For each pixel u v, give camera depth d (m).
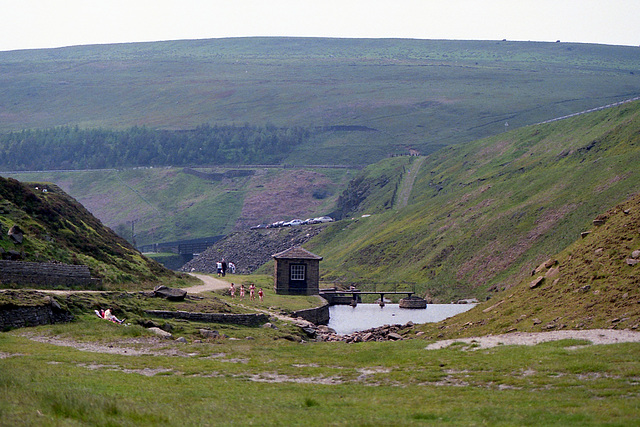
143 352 50.50
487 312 61.84
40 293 61.28
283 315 92.50
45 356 45.22
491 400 31.98
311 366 44.97
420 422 27.42
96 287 85.25
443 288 162.00
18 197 101.44
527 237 165.62
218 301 86.81
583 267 56.75
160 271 115.19
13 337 51.81
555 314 52.19
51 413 27.22
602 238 58.09
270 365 45.06
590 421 26.52
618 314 47.34
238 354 50.25
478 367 40.34
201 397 33.91
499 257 164.62
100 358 45.94
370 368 43.56
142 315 70.50
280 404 32.03
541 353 41.59
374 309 130.00
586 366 37.00
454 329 60.16
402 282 178.88
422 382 38.22
